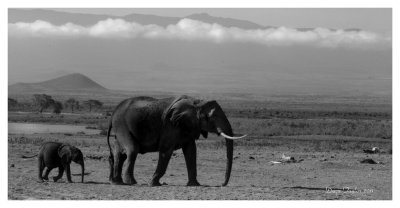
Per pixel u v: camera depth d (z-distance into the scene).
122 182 27.30
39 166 27.70
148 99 27.39
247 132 69.25
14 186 25.25
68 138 53.44
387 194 25.64
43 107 133.50
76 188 25.16
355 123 88.12
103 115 117.44
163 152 26.81
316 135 65.69
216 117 26.31
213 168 34.50
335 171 33.88
